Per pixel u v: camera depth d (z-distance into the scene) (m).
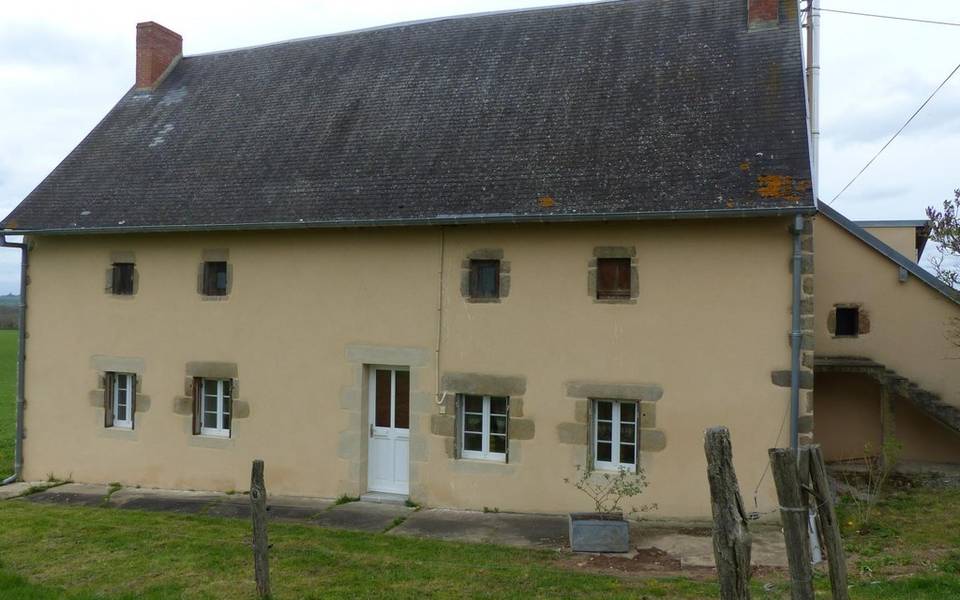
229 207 10.51
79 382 11.57
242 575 6.68
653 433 8.72
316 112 11.87
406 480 9.98
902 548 7.38
